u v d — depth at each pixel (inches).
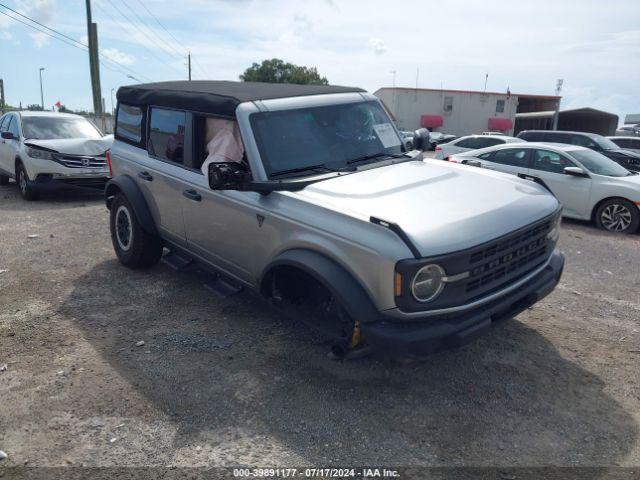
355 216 135.6
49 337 179.0
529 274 153.8
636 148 680.4
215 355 167.3
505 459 122.5
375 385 151.6
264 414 137.9
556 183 390.3
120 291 219.6
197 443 127.0
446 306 129.6
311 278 152.5
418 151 201.8
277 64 2578.7
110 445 126.3
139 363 162.6
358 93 199.6
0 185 506.9
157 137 213.6
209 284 193.8
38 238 300.8
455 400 145.1
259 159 161.2
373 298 131.3
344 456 122.7
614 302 220.4
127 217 238.2
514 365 164.1
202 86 203.5
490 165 423.5
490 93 2209.6
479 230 134.6
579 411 141.3
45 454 123.4
